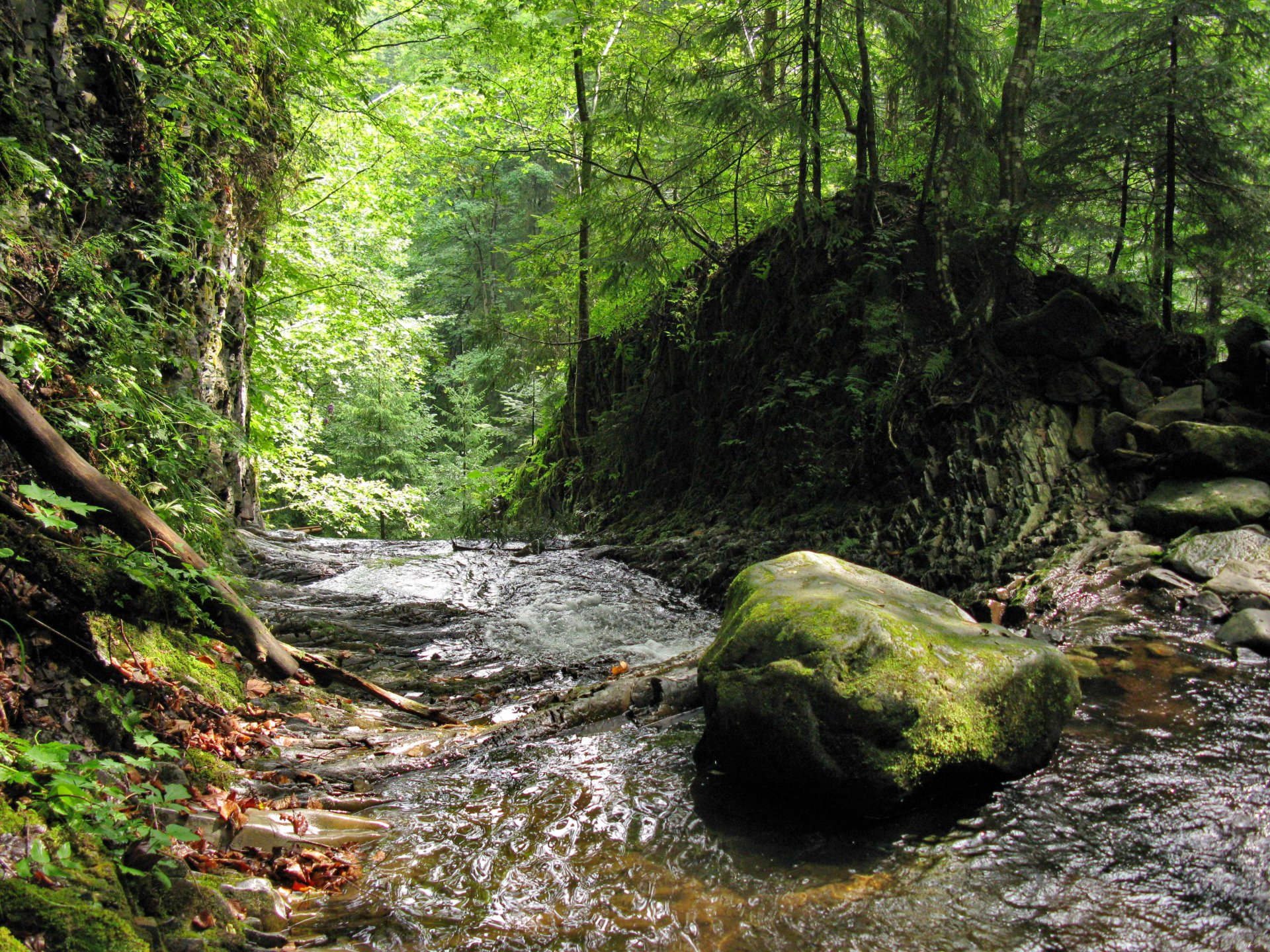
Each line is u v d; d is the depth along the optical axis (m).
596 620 7.38
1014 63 8.58
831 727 3.40
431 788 3.80
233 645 4.30
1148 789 3.49
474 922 2.74
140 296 5.68
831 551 7.86
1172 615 5.50
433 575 9.14
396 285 17.98
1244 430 6.64
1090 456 7.54
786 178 11.74
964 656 3.71
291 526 19.47
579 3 12.67
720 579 8.14
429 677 5.71
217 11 6.63
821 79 10.48
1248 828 3.15
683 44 11.08
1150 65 8.67
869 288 9.11
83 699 3.23
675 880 3.00
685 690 4.82
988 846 3.17
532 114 15.85
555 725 4.49
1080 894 2.83
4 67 4.82
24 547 3.30
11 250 4.26
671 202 11.88
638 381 12.45
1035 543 6.89
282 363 14.80
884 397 8.29
